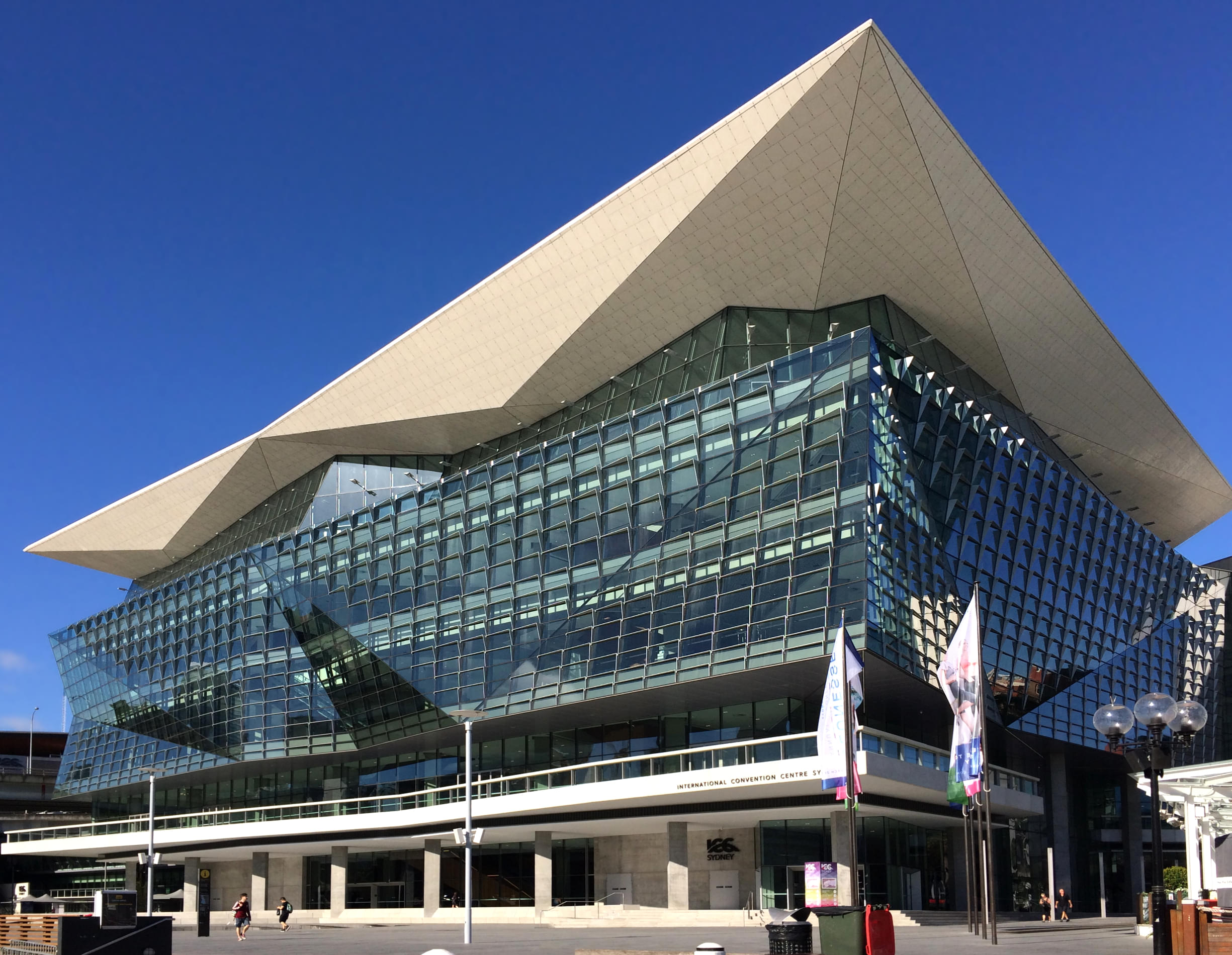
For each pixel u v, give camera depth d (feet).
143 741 212.64
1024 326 143.74
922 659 123.85
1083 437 176.76
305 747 175.73
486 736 160.35
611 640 134.82
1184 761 198.70
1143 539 199.00
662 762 123.95
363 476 183.93
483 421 163.43
